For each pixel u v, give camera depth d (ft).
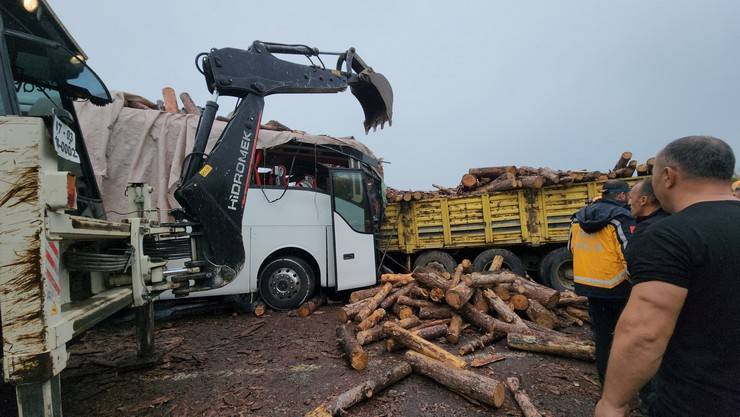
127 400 9.50
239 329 15.70
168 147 20.26
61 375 10.94
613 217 8.12
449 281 16.07
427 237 25.61
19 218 5.05
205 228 12.21
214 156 12.72
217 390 9.91
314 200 19.36
